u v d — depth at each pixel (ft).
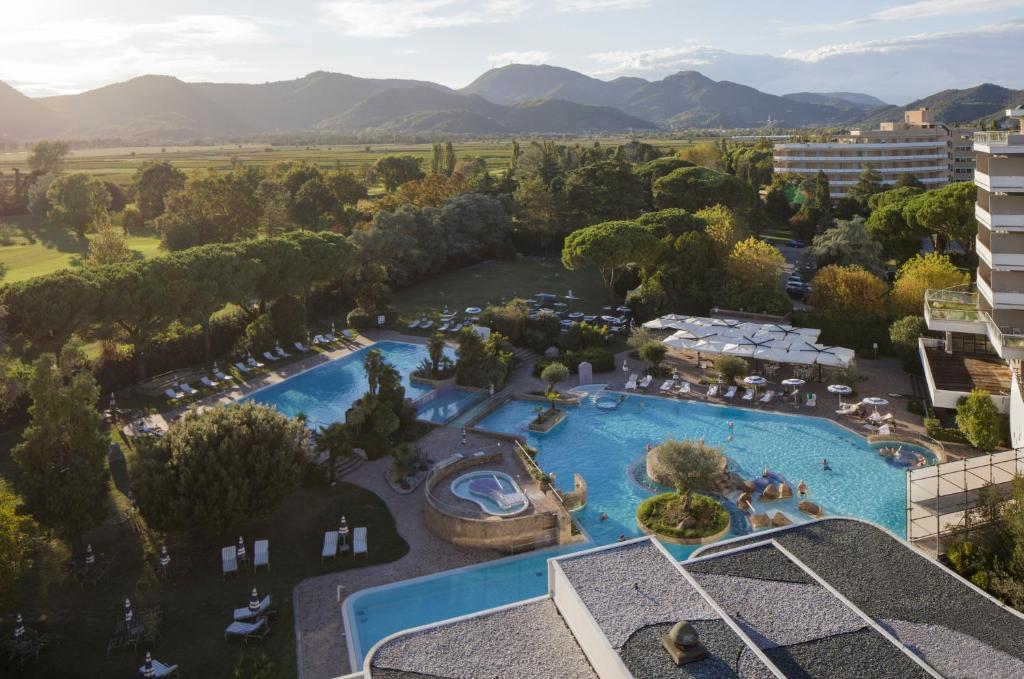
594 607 86.12
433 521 131.75
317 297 276.82
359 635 104.01
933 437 161.27
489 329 241.76
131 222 474.08
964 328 176.04
